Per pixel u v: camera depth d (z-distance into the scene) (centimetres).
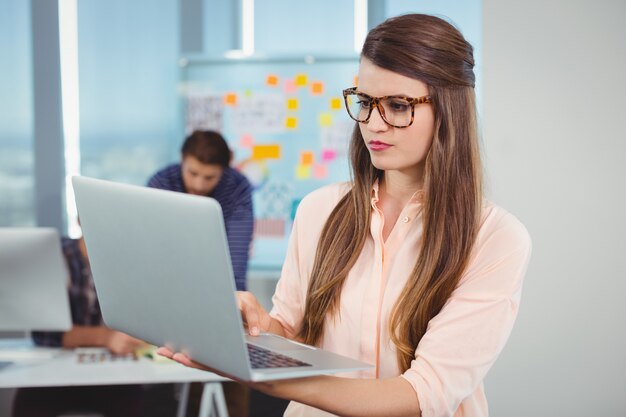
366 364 98
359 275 124
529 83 276
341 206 130
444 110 111
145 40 432
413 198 122
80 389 270
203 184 334
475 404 120
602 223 274
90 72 433
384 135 112
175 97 431
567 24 273
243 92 425
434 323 111
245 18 432
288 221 425
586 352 275
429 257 115
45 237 233
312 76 421
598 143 273
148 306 102
